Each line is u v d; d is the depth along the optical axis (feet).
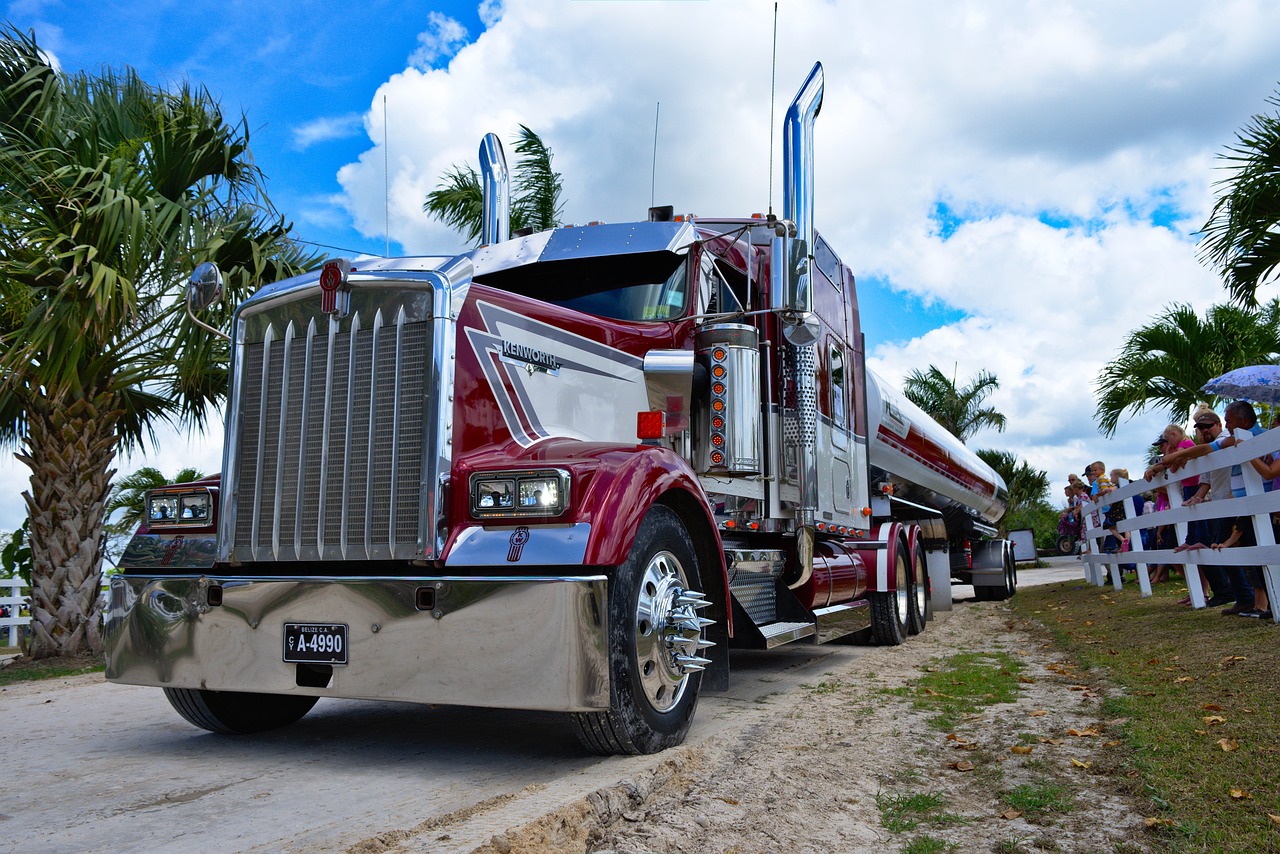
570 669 11.37
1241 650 18.11
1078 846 9.36
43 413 28.66
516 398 13.80
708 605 14.05
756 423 17.39
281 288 13.84
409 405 12.67
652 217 20.39
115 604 14.11
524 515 12.00
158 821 10.28
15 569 42.01
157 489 14.47
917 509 38.04
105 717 17.46
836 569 23.72
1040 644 25.79
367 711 17.47
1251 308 30.30
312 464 13.23
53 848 9.41
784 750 13.50
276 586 12.84
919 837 9.79
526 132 48.85
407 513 12.43
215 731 15.17
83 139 28.04
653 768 11.92
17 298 26.58
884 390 31.42
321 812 10.55
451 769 12.57
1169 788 10.69
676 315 17.75
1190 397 44.91
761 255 20.86
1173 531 33.91
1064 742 13.46
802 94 17.81
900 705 17.02
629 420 16.40
